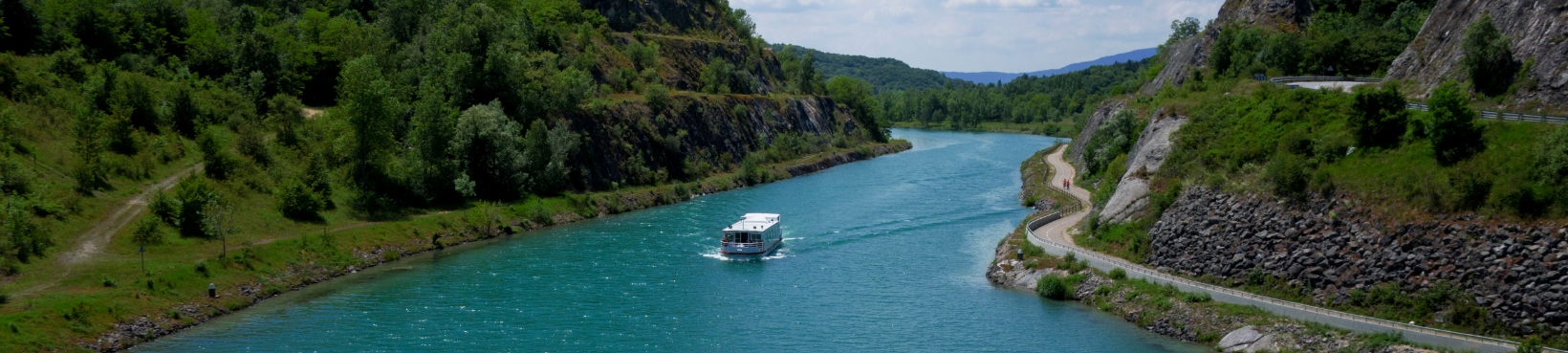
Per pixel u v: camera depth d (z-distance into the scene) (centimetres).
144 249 6334
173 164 8262
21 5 9456
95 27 10169
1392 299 4794
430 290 6538
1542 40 6056
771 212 10169
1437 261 4769
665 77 15538
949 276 6888
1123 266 6134
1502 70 6275
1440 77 6969
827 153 16450
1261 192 5816
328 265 7038
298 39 12056
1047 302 6022
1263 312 5056
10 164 6556
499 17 13800
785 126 16888
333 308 6009
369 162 8938
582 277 6931
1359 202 5275
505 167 9738
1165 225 6288
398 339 5341
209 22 11638
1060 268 6481
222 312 5834
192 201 6925
